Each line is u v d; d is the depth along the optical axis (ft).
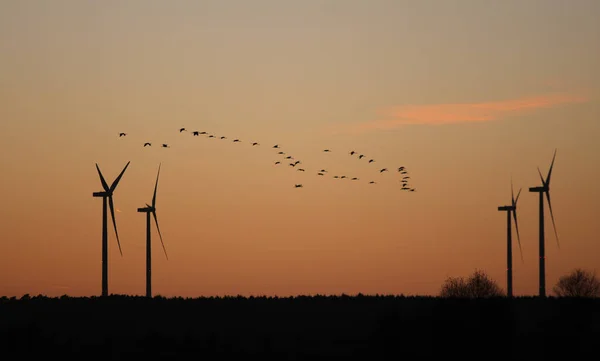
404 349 508.53
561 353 508.94
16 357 480.64
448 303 533.14
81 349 502.79
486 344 508.12
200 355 490.90
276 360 482.69
